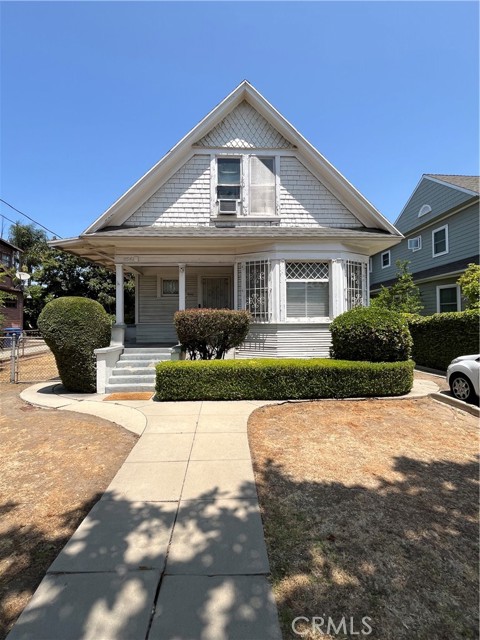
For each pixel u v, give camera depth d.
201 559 2.16
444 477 3.39
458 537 2.45
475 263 12.59
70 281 28.45
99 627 1.67
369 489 3.13
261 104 9.24
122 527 2.48
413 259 17.48
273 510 2.77
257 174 9.44
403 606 1.85
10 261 25.48
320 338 8.63
